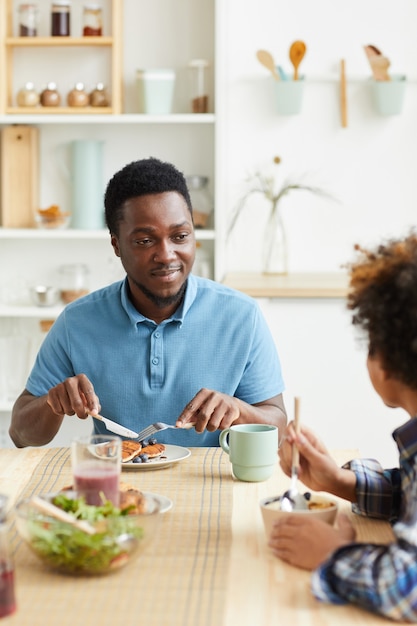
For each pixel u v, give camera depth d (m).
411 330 1.29
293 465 1.51
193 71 3.62
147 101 3.58
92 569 1.24
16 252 3.88
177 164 3.78
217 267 3.57
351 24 3.71
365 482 1.53
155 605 1.17
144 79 3.57
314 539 1.29
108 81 3.78
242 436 1.71
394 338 1.30
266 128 3.75
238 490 1.67
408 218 3.75
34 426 2.17
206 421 1.88
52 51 3.78
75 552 1.23
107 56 3.76
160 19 3.72
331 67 3.72
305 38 3.71
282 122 3.74
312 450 1.51
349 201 3.76
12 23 3.75
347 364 3.34
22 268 3.88
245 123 3.75
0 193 3.81
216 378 2.18
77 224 3.71
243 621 1.12
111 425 1.91
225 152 3.70
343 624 1.12
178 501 1.60
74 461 1.38
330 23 3.71
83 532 1.23
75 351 2.21
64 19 3.64
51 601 1.18
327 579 1.18
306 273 3.73
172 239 2.07
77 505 1.31
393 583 1.13
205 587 1.22
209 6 3.70
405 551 1.17
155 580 1.25
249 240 3.78
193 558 1.33
